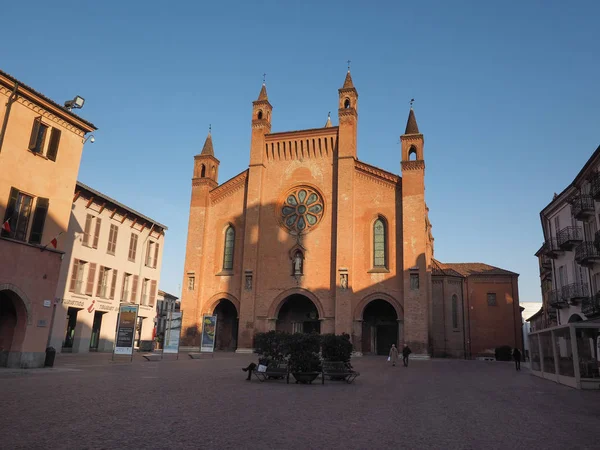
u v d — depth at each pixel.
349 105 51.97
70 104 28.38
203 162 55.75
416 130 49.59
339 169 49.91
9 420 10.95
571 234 39.97
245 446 9.37
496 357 57.78
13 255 24.03
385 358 44.84
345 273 47.06
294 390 19.05
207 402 14.87
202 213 53.88
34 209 25.50
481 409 15.32
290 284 49.44
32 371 22.86
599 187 33.94
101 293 45.09
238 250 52.19
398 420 12.80
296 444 9.69
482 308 62.19
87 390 16.55
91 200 43.62
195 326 51.06
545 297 58.88
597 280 35.62
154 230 53.97
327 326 47.44
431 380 25.23
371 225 48.72
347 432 11.03
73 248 41.59
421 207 46.47
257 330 49.09
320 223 50.12
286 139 52.88
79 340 42.06
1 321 25.14
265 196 52.56
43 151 26.28
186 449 8.98
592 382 22.88
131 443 9.29
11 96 24.34
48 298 25.83
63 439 9.40
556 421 13.40
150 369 27.06
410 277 45.38
